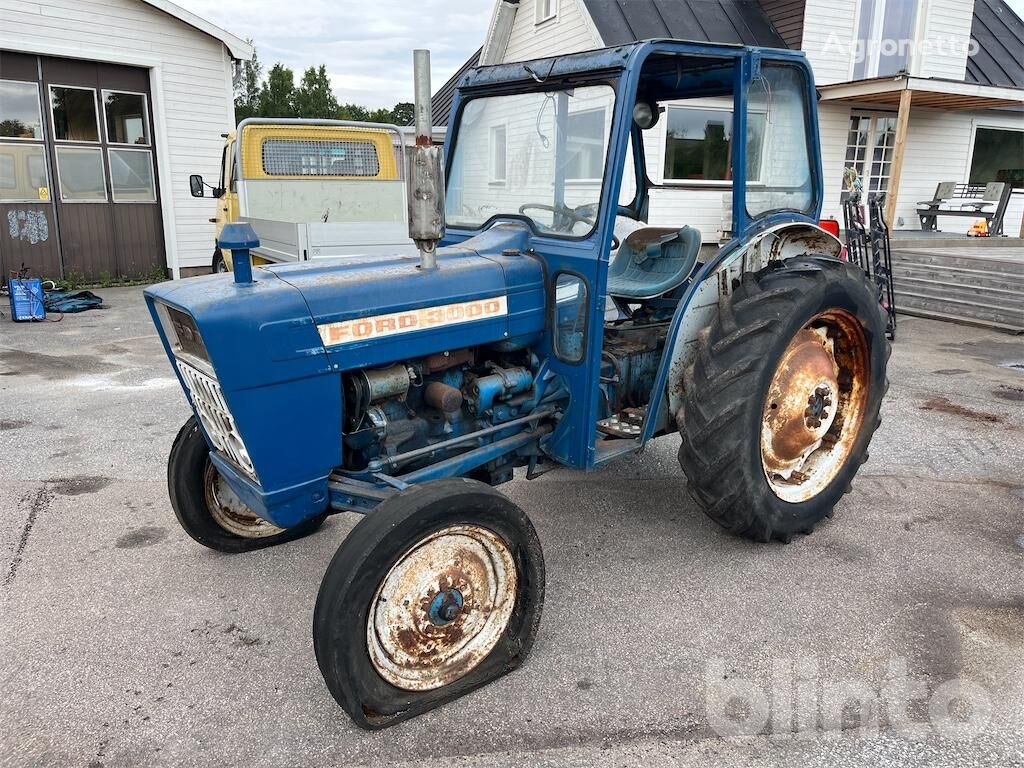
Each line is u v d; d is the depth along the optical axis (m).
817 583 3.11
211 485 3.26
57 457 4.51
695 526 3.63
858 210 8.45
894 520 3.67
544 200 3.02
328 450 2.53
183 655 2.68
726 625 2.82
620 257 3.84
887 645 2.69
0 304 9.62
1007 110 14.05
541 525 3.63
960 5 13.07
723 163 3.80
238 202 7.87
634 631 2.79
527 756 2.20
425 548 2.33
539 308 2.95
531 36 13.17
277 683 2.53
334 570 2.17
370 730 2.29
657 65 3.20
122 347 7.41
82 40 10.31
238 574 3.23
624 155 2.70
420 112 2.52
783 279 3.11
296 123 7.98
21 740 2.26
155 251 11.70
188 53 11.20
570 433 3.01
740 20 12.39
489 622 2.53
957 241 10.93
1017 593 3.03
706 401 2.98
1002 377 6.16
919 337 7.72
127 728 2.32
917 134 13.52
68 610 2.95
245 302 2.30
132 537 3.55
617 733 2.28
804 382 3.28
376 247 6.13
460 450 2.93
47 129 10.42
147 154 11.34
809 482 3.46
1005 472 4.25
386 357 2.58
